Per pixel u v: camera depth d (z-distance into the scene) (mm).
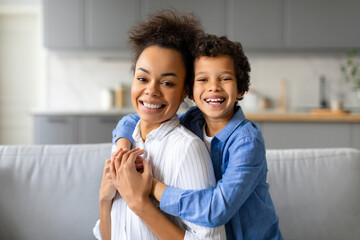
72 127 3285
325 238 1266
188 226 808
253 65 3922
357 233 1269
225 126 875
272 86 3934
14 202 1266
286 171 1318
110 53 3666
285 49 3549
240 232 856
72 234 1270
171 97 824
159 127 861
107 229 933
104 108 3932
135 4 3521
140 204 773
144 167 808
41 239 1261
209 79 836
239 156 796
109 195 890
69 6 3539
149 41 853
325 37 3477
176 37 847
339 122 3043
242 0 3488
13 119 4535
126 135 965
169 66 814
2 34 4457
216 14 3498
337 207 1282
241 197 764
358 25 3455
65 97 4051
